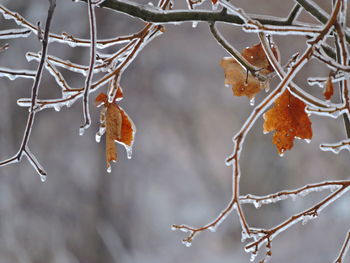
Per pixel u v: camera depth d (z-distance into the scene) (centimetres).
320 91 1398
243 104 1870
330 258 1450
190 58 1733
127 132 281
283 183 1781
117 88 280
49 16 246
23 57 1291
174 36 1708
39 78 256
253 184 1809
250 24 247
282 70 266
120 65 284
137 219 1619
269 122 281
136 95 1638
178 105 1755
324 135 1648
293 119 279
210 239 1925
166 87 1697
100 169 1450
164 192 1959
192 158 1931
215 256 1814
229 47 294
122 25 1422
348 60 249
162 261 1788
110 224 1444
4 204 1245
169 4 310
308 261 1450
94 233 1385
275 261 1523
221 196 2095
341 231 1549
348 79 245
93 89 282
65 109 1411
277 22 285
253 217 1844
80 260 1350
